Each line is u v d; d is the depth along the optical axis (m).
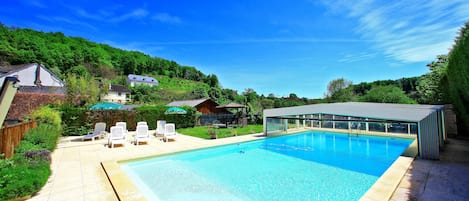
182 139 13.36
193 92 56.84
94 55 68.25
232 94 57.16
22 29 55.12
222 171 8.07
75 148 10.48
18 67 32.09
